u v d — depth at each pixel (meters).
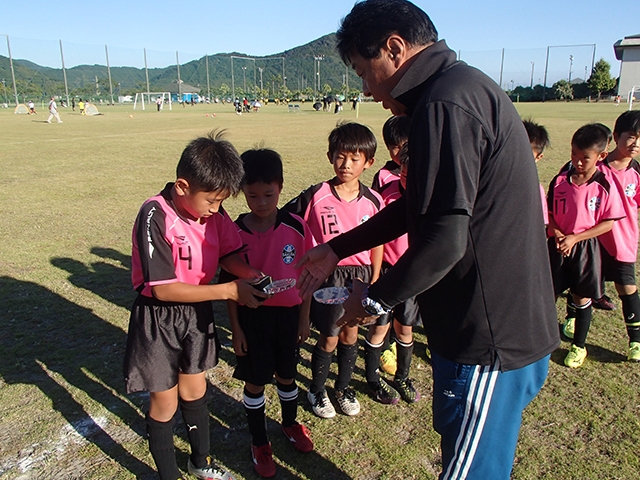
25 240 6.13
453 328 1.58
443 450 1.76
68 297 4.48
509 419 1.65
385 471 2.51
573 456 2.58
